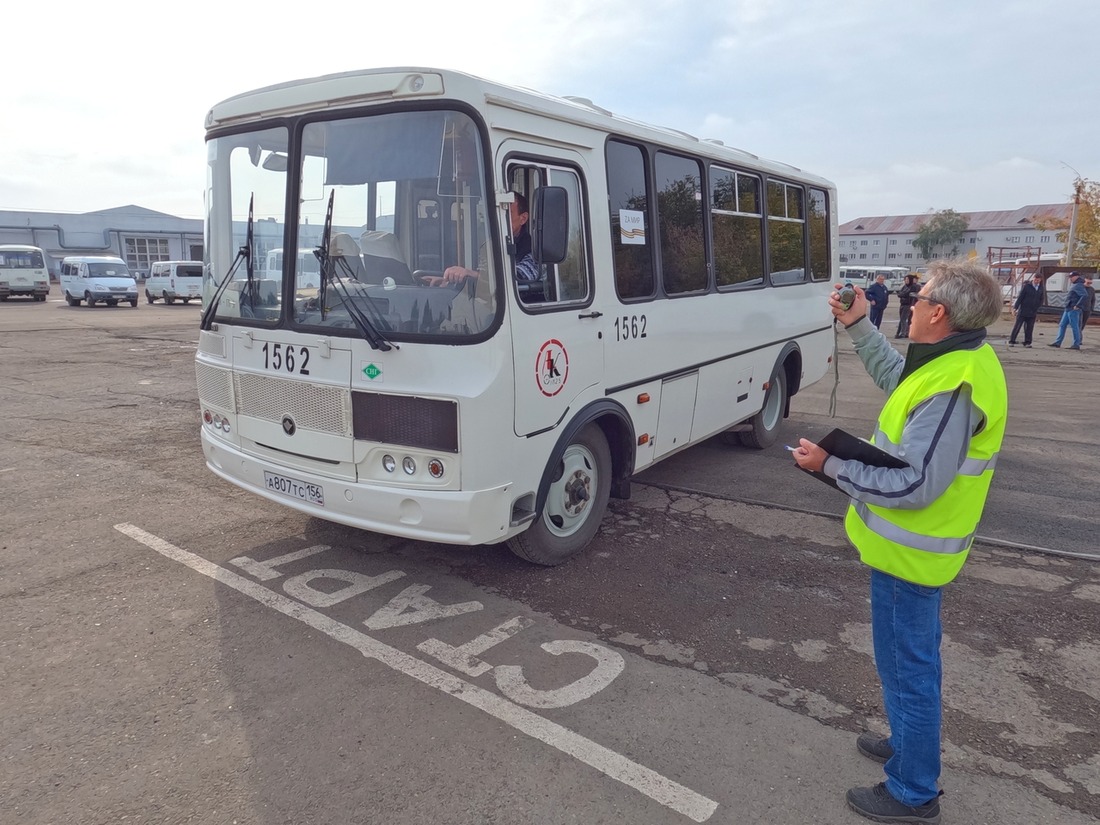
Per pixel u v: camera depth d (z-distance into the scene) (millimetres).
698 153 5910
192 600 4297
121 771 2895
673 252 5672
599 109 4926
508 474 4016
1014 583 4750
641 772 2928
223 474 4883
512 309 3910
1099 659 3848
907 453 2408
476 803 2750
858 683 3578
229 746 3049
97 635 3904
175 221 62719
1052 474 7270
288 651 3771
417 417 3857
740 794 2818
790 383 8430
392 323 3908
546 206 3838
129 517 5605
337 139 4062
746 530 5594
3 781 2832
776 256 7621
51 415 9289
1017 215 101250
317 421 4199
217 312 4727
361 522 4102
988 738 3193
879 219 114625
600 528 5586
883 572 2607
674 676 3609
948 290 2436
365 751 3029
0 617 4082
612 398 4938
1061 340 18969
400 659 3711
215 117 4551
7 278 33188
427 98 3791
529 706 3344
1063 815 2752
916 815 2652
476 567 4809
